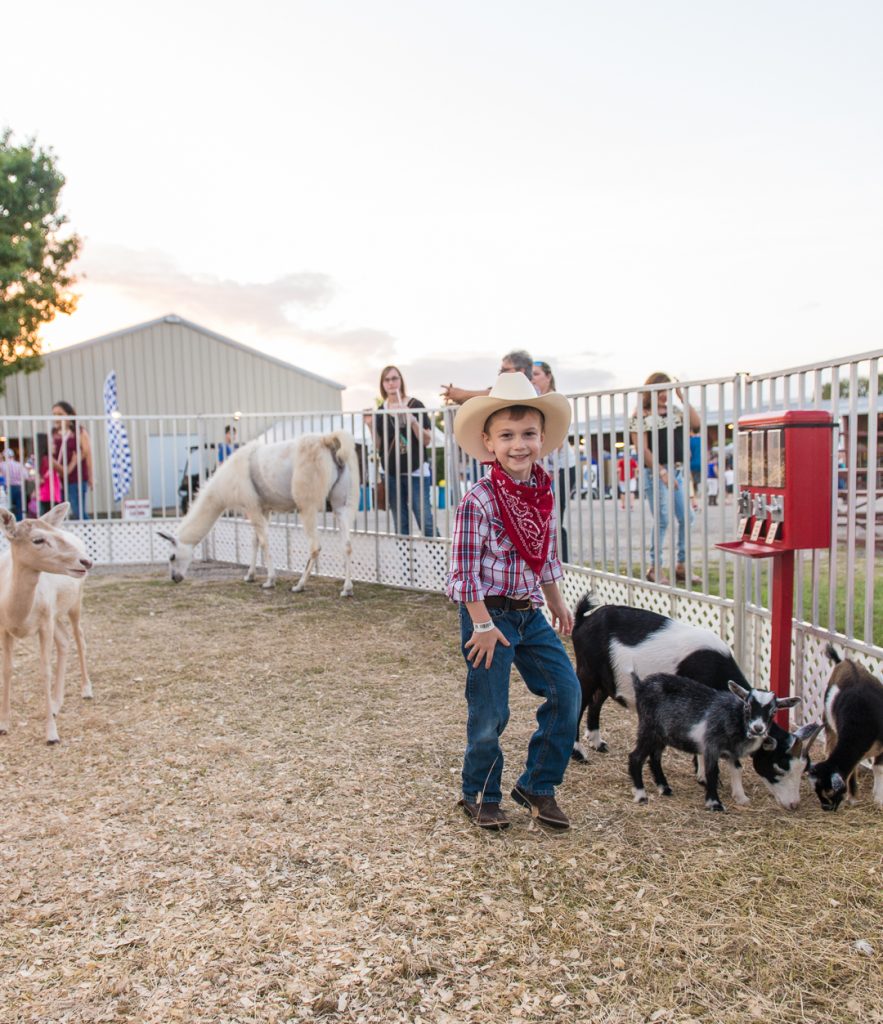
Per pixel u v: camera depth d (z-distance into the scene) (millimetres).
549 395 3197
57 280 23219
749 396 4852
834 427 3877
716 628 5387
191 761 4297
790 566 3984
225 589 9672
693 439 7477
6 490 12008
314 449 8781
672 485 5695
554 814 3369
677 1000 2316
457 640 6820
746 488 4297
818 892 2814
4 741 4699
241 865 3162
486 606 3279
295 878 3053
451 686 5539
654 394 5773
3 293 21922
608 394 6262
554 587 3533
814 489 3850
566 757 3393
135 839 3416
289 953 2586
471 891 2912
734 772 3600
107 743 4621
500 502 3186
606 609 4180
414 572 9234
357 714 4992
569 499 7203
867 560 3867
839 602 6863
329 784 3932
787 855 3082
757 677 4938
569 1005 2312
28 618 4566
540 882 2959
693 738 3498
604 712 4910
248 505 9594
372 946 2605
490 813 3408
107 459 13648
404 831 3404
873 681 3508
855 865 2973
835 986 2344
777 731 3455
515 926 2689
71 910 2881
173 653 6656
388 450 9344
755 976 2400
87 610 8578
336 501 8953
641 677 3928
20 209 22234
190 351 24969
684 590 5668
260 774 4094
